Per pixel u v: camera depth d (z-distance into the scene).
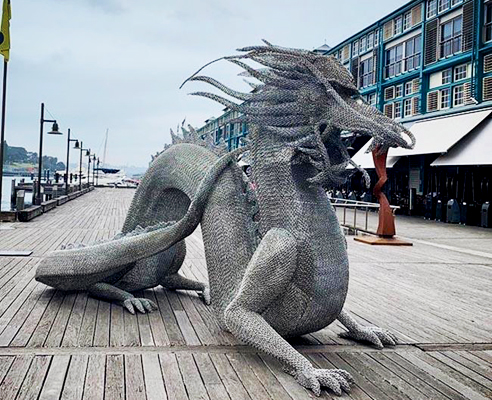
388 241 11.30
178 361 3.75
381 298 6.21
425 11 19.73
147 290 5.89
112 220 14.57
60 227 12.56
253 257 3.71
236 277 4.15
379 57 22.67
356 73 24.75
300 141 3.71
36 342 4.05
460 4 17.80
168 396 3.17
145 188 5.41
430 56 19.45
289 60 3.80
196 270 7.53
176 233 4.56
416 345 4.44
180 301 5.50
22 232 11.34
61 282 5.28
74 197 24.48
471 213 16.92
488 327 5.09
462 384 3.60
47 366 3.56
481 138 15.16
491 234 14.14
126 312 4.98
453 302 6.13
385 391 3.41
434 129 17.52
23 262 7.62
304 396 3.24
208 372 3.56
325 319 3.81
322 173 3.72
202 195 4.36
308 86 3.75
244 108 3.91
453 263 9.05
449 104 18.56
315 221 3.76
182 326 4.60
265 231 3.86
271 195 3.83
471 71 17.23
